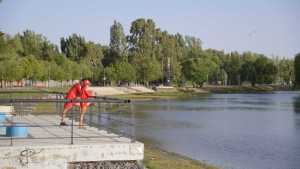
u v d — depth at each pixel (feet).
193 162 68.54
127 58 558.15
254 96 418.10
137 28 574.56
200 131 125.08
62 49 602.03
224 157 80.18
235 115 188.85
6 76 261.24
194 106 257.14
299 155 82.99
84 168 39.75
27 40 484.74
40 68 369.30
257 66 613.52
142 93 425.69
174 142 99.76
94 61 563.07
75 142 41.63
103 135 47.42
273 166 72.54
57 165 39.01
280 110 223.10
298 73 418.51
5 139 42.83
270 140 105.19
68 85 465.47
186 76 572.10
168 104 278.46
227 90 542.98
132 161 42.55
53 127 55.67
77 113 76.38
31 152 38.42
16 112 81.97
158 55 582.35
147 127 135.03
